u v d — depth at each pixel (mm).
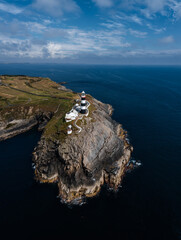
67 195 46875
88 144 55250
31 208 42969
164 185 49812
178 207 42469
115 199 45500
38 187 50156
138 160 61219
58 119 73938
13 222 39156
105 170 54969
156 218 39688
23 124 90062
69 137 57469
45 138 61344
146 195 46281
